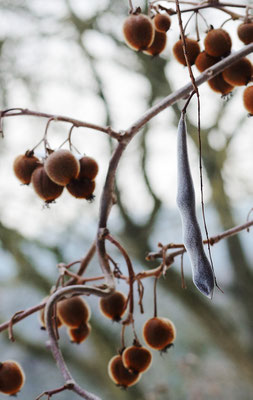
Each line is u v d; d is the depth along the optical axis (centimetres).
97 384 465
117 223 412
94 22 378
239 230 108
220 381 450
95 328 456
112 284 99
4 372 106
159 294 521
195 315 419
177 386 461
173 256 108
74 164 106
